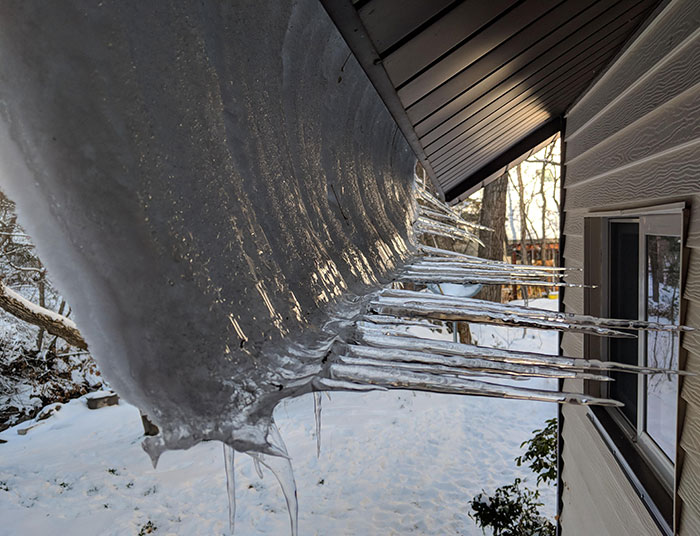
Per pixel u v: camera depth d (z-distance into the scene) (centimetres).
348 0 66
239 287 56
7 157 34
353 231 129
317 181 110
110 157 40
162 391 42
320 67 107
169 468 795
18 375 1152
